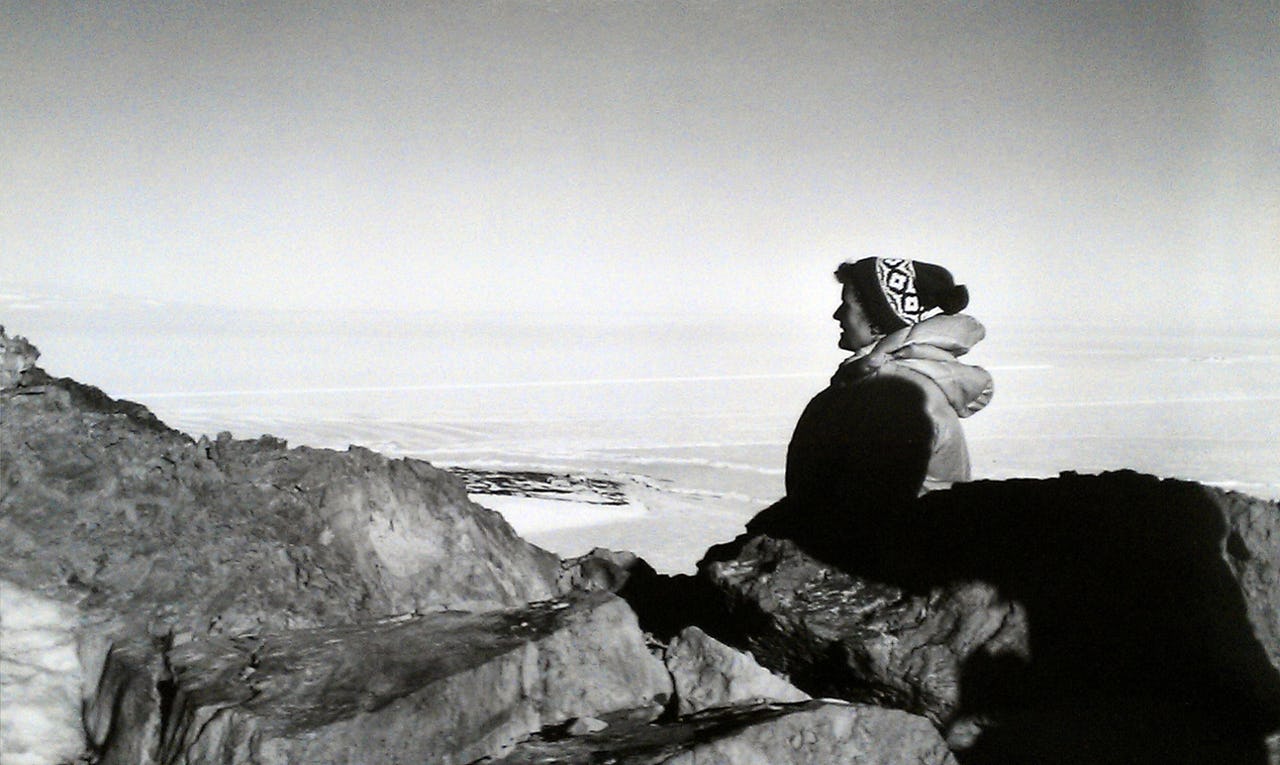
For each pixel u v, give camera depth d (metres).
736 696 2.65
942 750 2.56
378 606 2.98
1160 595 2.90
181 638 2.60
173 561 2.80
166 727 2.32
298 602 2.83
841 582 3.27
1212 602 2.90
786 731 2.40
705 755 2.29
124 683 2.46
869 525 3.37
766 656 3.34
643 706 2.67
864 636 3.05
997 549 3.04
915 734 2.54
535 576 3.55
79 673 2.62
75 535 2.78
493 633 2.66
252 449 3.29
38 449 2.94
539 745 2.37
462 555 3.30
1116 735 2.77
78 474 2.91
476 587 3.22
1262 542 2.98
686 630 2.81
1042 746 2.80
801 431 3.71
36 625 2.63
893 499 3.47
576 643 2.67
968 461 3.65
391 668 2.41
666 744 2.34
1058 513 3.07
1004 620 2.94
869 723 2.50
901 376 3.56
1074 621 2.89
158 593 2.73
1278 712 2.78
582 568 4.02
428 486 3.47
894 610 3.13
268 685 2.32
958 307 3.81
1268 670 2.83
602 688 2.65
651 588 4.01
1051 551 3.00
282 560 2.93
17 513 2.78
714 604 3.62
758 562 3.47
